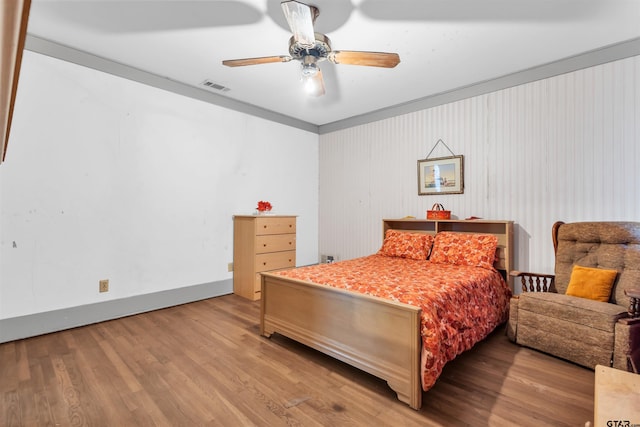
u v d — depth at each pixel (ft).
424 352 5.65
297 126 16.12
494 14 7.54
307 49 7.19
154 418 5.30
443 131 12.45
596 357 6.72
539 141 10.23
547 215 10.07
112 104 10.05
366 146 15.08
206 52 9.48
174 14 7.64
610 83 9.00
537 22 7.85
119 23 8.03
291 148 15.81
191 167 12.01
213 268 12.71
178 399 5.83
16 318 8.38
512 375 6.70
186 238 11.88
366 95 12.71
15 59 1.72
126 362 7.20
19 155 8.44
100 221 9.81
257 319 10.16
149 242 10.89
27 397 5.85
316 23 7.83
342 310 6.86
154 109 11.00
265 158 14.64
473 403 5.73
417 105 13.19
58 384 6.29
